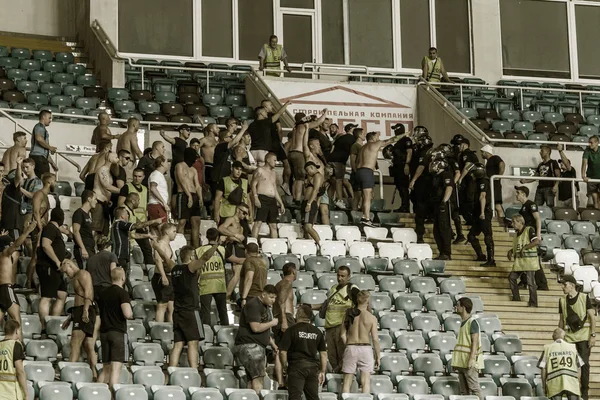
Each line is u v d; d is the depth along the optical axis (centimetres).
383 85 5438
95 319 2878
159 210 3612
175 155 4094
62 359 3019
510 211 4456
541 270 3928
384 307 3578
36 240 3300
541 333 3728
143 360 3009
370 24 6081
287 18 5972
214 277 3198
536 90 5938
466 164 4112
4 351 2556
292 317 3108
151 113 4962
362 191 4228
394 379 3212
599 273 4141
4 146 4375
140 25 5728
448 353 3391
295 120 4472
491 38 6194
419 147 4341
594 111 5841
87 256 3275
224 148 3891
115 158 3684
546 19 6312
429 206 4141
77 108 4794
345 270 3192
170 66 5425
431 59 5678
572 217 4575
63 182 4144
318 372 2825
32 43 5725
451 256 4097
